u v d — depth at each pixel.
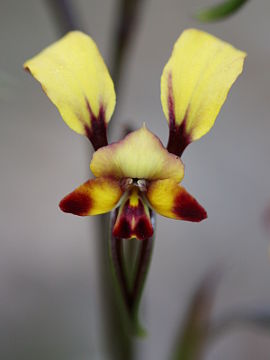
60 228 0.27
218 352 0.26
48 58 0.12
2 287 0.26
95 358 0.25
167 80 0.12
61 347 0.26
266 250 0.27
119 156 0.12
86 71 0.12
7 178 0.28
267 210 0.18
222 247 0.28
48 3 0.15
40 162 0.28
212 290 0.17
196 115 0.12
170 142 0.13
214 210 0.28
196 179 0.28
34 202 0.28
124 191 0.12
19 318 0.26
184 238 0.28
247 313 0.17
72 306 0.26
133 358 0.17
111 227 0.13
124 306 0.13
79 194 0.12
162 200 0.12
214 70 0.12
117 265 0.13
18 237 0.27
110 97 0.12
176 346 0.17
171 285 0.27
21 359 0.25
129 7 0.15
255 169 0.28
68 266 0.27
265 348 0.27
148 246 0.13
